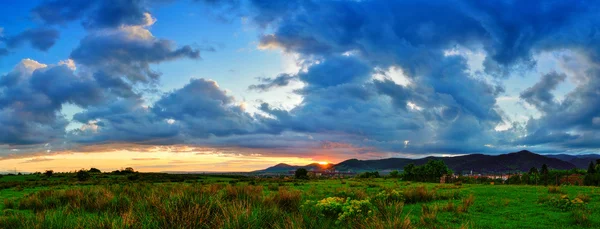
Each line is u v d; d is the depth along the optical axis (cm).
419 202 1853
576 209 1424
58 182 4822
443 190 2712
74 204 1284
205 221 838
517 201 1855
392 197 1784
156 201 1056
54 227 812
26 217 945
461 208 1482
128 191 1748
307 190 2731
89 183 4769
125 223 786
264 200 1217
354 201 1025
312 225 855
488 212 1477
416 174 7031
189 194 1105
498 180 7912
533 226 1167
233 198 1263
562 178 6831
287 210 1180
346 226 896
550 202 1683
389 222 802
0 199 2039
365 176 8700
